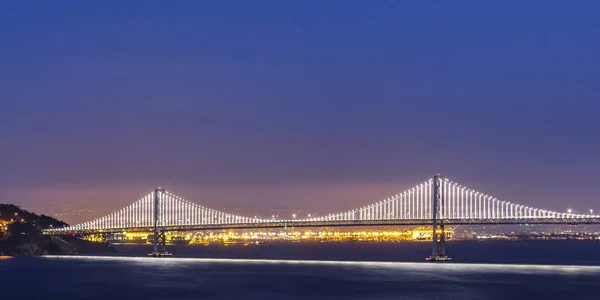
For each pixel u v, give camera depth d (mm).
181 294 170500
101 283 191125
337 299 162750
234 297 165750
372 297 165125
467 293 170375
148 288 180750
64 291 177625
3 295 172625
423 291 173375
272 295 168375
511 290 174750
